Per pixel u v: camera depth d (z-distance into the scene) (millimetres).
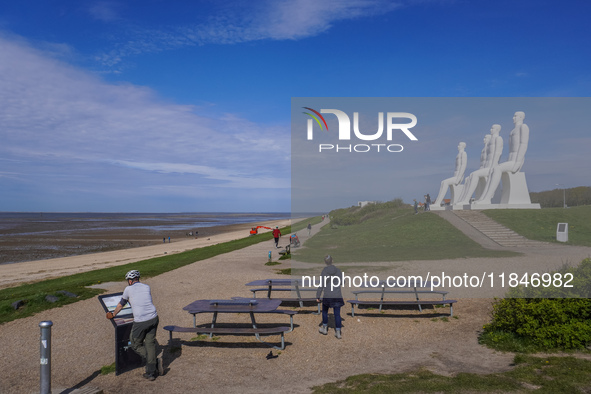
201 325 8445
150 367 5934
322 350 6965
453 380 5238
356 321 8453
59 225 105938
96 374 6188
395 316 8703
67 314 9359
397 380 5410
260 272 15055
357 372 6012
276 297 10711
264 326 8312
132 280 6195
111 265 25828
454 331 7691
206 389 5578
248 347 7176
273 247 26281
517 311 6750
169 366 6426
